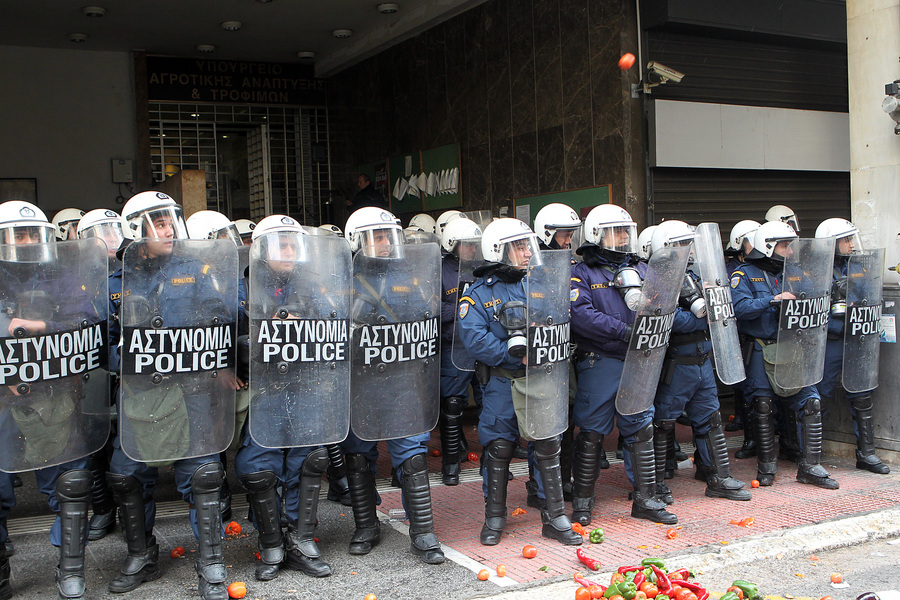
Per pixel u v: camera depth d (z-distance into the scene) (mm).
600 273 4926
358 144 12797
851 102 6871
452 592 3842
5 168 11555
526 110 9609
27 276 3506
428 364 4348
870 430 6215
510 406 4477
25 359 3482
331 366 4012
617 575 3807
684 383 5242
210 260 3797
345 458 4465
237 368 4047
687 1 8367
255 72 13039
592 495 4961
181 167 12625
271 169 13234
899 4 6516
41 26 10750
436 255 4395
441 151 10945
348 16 10883
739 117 9273
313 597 3828
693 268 5453
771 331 5723
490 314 4457
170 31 11234
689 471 6270
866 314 6043
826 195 10242
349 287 4105
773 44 9539
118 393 3811
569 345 4578
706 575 4238
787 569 4344
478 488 5836
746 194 9516
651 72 8453
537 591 3873
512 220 4500
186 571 4211
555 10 9125
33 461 3518
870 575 4266
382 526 4941
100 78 12055
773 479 5785
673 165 8742
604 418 4879
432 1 10414
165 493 5816
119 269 4348
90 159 12008
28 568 4258
